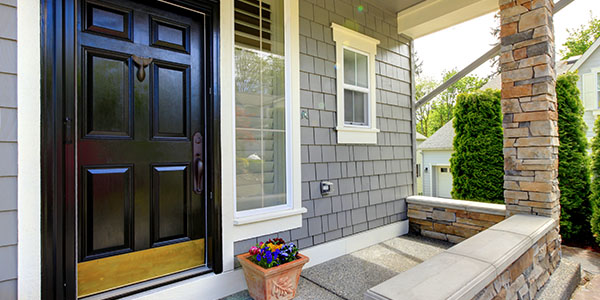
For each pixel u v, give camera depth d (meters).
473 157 4.98
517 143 2.69
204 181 2.11
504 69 2.77
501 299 1.64
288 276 2.01
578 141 4.05
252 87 2.42
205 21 2.13
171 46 1.98
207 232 2.10
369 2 3.46
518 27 2.67
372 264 2.72
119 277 1.76
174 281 1.91
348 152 3.13
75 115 1.62
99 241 1.70
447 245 3.28
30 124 1.46
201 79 2.11
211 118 2.11
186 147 2.04
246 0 2.41
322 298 2.06
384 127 3.59
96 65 1.70
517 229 2.20
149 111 1.88
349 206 3.10
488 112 4.89
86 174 1.66
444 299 1.21
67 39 1.60
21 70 1.44
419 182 11.17
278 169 2.56
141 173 1.85
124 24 1.81
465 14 3.39
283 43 2.62
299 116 2.67
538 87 2.56
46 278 1.50
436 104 20.88
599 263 3.17
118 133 1.77
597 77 7.57
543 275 2.28
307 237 2.70
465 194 5.08
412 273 1.47
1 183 1.38
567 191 4.01
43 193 1.50
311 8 2.85
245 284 2.20
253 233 2.30
